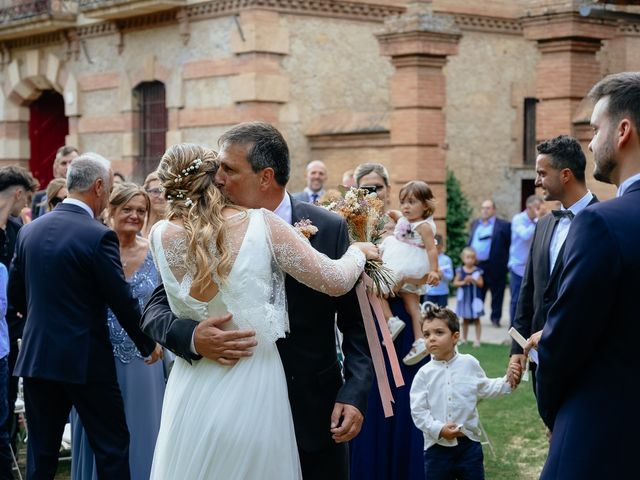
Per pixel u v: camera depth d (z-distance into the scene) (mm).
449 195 18641
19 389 8445
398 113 15039
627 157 3445
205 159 3941
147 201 6434
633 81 3434
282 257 3887
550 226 5895
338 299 4293
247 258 3836
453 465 6012
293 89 16750
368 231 4625
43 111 22594
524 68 20281
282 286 3955
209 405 3822
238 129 4059
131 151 18922
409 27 14586
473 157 19703
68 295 5664
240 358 3857
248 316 3832
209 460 3791
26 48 21625
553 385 3445
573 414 3395
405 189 7035
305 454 4102
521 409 9445
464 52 19453
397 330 6582
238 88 16594
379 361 4270
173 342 3893
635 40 17828
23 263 5844
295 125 16812
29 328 5742
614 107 3436
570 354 3344
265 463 3820
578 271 3297
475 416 5984
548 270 5848
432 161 14953
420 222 6965
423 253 6883
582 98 11992
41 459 5773
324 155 16797
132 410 6207
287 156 4125
